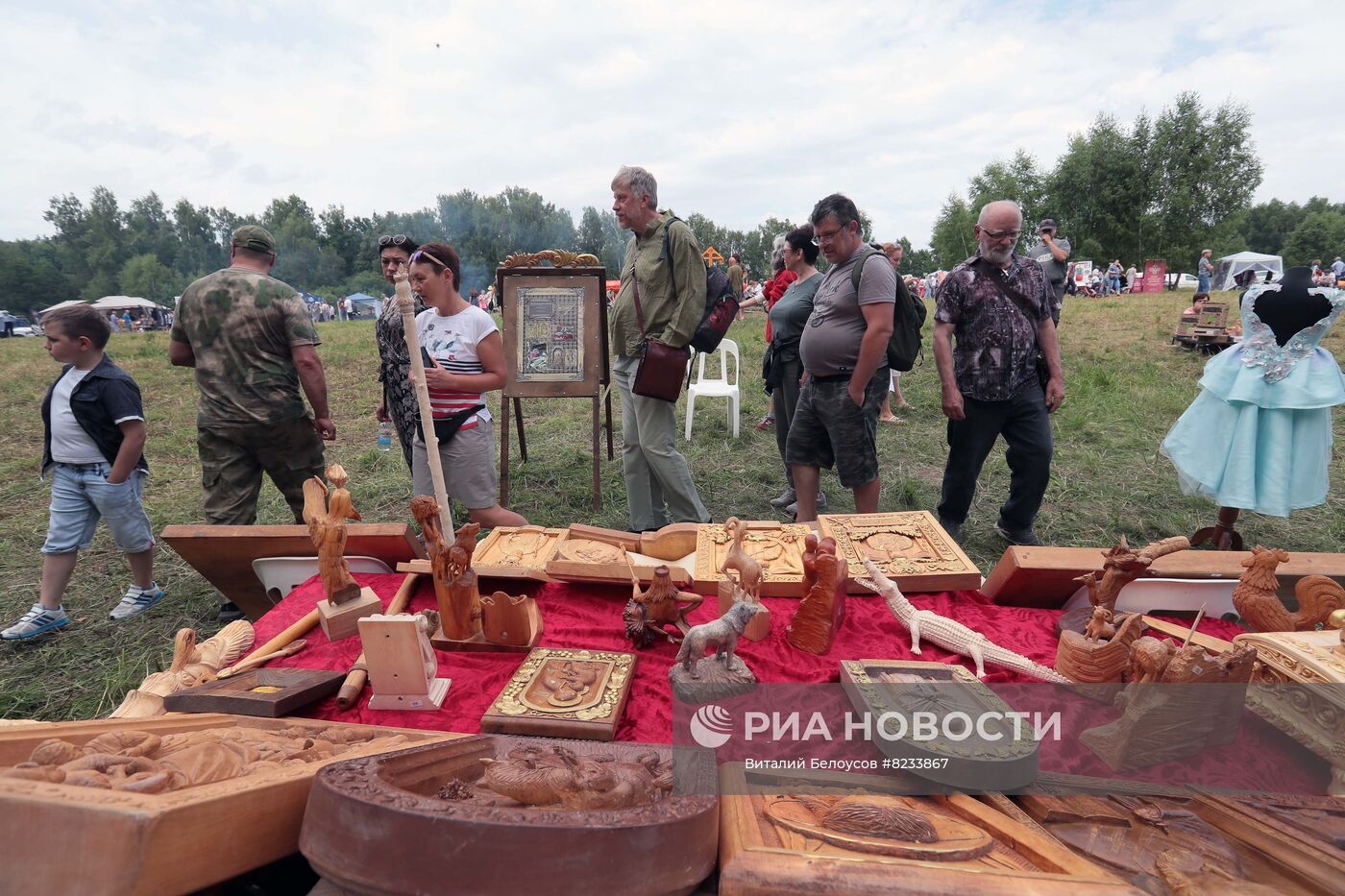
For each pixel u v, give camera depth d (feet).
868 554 9.12
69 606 13.08
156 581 14.03
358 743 5.18
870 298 11.59
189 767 3.85
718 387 23.53
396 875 3.27
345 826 3.38
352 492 19.53
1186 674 5.24
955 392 12.91
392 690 6.48
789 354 15.88
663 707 6.55
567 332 17.35
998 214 12.06
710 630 6.21
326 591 8.41
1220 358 12.28
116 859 2.98
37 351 52.24
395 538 9.20
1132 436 22.09
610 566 8.79
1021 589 8.36
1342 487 17.80
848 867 3.56
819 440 13.43
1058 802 4.75
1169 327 40.40
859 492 13.05
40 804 3.04
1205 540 12.59
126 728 4.42
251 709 6.11
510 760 4.56
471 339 11.67
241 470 12.28
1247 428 11.86
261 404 11.92
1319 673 5.27
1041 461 13.14
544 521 17.34
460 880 3.23
